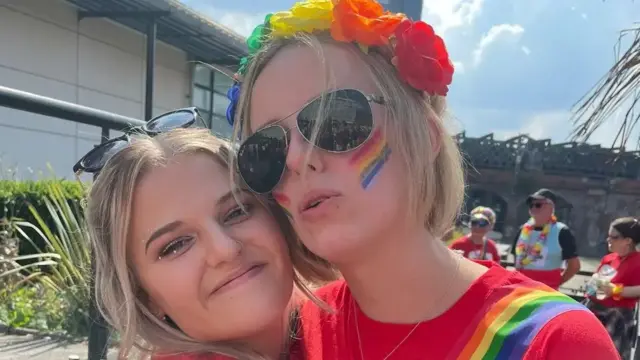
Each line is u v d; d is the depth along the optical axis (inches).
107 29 408.2
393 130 46.4
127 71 431.5
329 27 48.0
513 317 43.6
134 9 351.9
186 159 52.7
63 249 167.5
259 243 52.2
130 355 52.2
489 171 889.5
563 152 874.8
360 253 47.3
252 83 51.4
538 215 210.2
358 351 50.8
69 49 375.2
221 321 50.4
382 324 49.8
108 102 412.8
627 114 92.3
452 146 51.5
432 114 49.2
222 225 51.3
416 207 47.2
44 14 354.0
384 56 48.3
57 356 135.9
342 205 45.6
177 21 370.0
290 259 56.2
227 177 53.0
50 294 167.2
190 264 50.1
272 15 50.6
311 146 45.3
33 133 336.5
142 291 53.9
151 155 52.1
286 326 58.7
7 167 302.4
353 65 46.8
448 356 44.6
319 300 56.0
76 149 369.4
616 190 852.6
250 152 49.2
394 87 47.1
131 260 52.8
